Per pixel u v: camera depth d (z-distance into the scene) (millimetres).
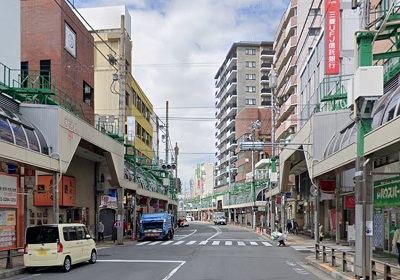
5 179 20703
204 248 27375
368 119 12641
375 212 22094
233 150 112438
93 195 34469
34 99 21609
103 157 32281
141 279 13516
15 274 14938
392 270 14477
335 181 28344
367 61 12617
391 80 17016
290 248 27859
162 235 35875
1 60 22812
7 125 17094
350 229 16234
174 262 18828
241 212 89875
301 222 48750
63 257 15422
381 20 13875
